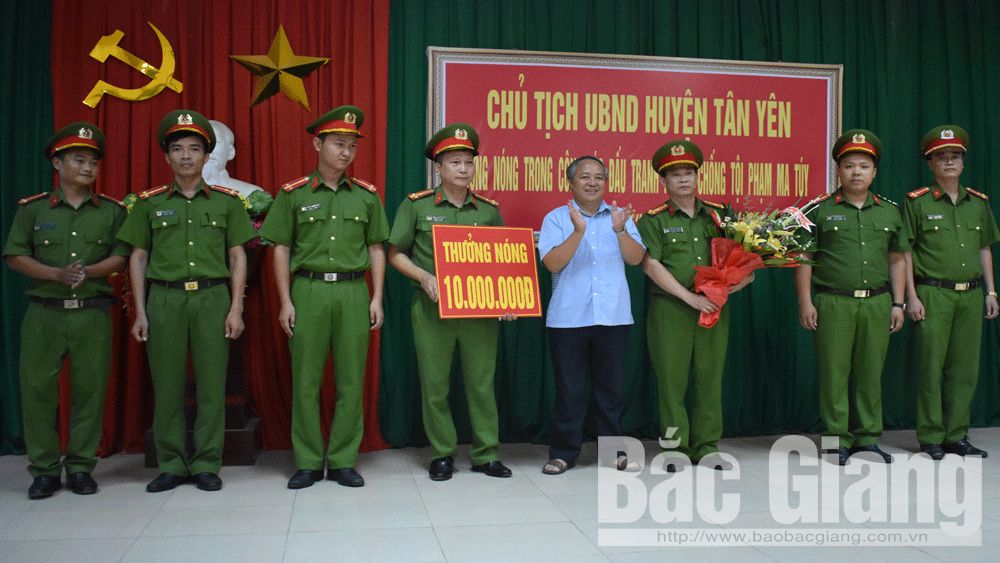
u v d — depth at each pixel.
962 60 4.09
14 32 3.47
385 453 3.54
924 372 3.50
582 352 3.17
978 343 3.51
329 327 2.97
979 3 4.09
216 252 2.95
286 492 2.82
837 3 4.02
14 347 3.46
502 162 3.69
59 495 2.79
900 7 4.06
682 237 3.20
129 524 2.41
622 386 3.25
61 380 3.46
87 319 2.85
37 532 2.33
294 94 3.52
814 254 3.46
